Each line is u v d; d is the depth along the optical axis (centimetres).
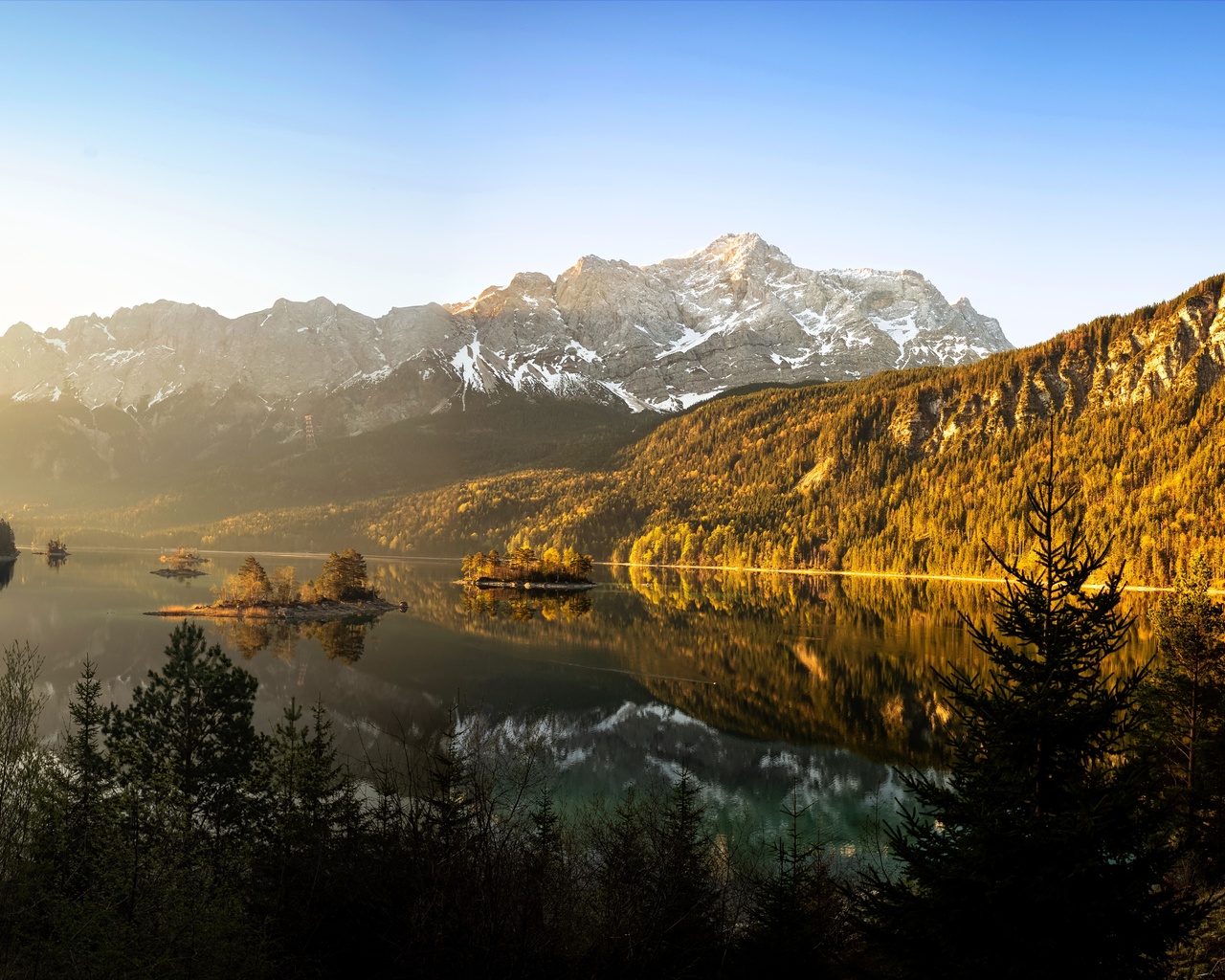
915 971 2027
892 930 2145
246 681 4909
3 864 2466
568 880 2709
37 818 2664
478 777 3156
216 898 2477
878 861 4862
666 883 3047
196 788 4375
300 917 2400
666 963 2447
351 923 2341
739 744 8019
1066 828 1853
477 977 1884
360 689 10275
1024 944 1866
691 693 10238
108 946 2245
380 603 19825
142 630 14925
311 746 4341
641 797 6156
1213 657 3922
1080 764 2064
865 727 8681
